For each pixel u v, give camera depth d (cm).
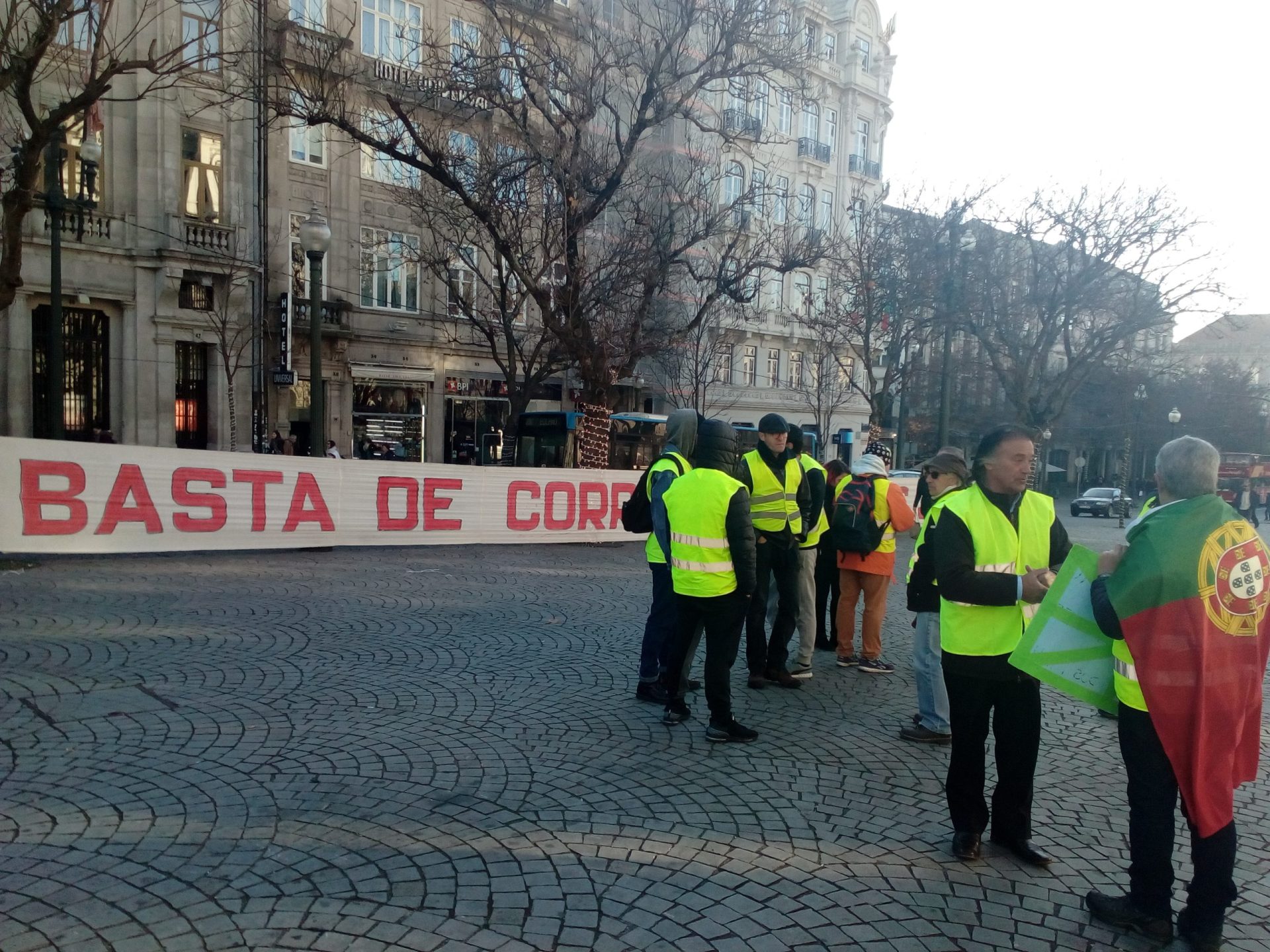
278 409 2400
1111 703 337
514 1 1580
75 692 541
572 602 912
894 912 326
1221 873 302
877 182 4116
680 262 1744
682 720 537
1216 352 8106
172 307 2133
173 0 2020
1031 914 328
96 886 319
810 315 3366
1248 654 305
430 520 1262
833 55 3934
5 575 909
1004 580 349
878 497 673
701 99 2064
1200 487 310
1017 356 2508
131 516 1034
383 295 2658
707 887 337
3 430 1948
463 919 307
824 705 598
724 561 496
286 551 1182
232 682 579
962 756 371
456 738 493
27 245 1939
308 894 319
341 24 2323
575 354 1594
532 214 1688
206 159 2194
